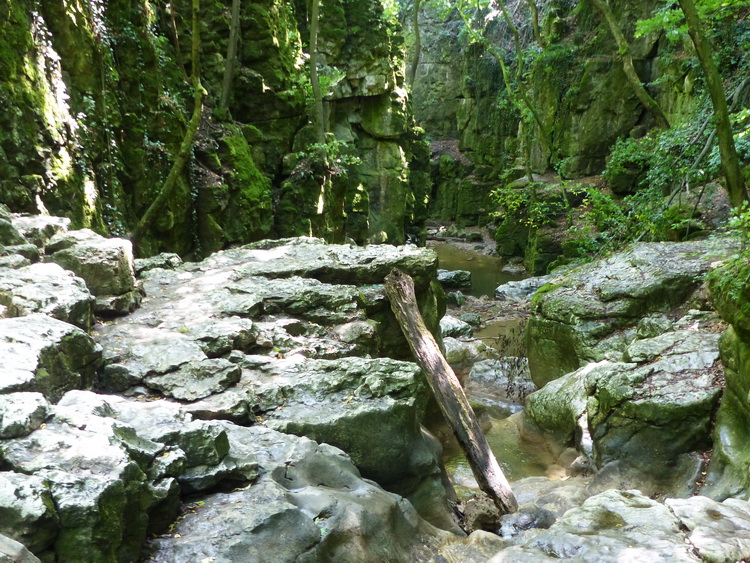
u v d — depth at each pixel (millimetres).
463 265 24672
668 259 9289
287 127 16312
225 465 3861
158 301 6887
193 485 3701
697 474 5668
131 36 11023
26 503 2705
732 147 7656
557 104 24203
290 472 4129
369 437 4938
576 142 23094
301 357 5789
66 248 6449
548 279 17516
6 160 7707
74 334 4605
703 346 6715
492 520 5145
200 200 12789
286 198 15734
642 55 21219
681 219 13250
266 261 8375
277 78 15961
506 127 31453
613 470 6062
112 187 9938
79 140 9219
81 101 9469
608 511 4340
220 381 5113
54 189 8477
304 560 3400
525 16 30094
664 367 6527
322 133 16484
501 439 8078
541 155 25391
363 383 5324
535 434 8023
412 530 4277
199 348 5508
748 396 5227
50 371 4211
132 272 6777
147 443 3604
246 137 15156
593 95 22531
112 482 2988
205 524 3439
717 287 5934
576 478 6547
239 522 3432
